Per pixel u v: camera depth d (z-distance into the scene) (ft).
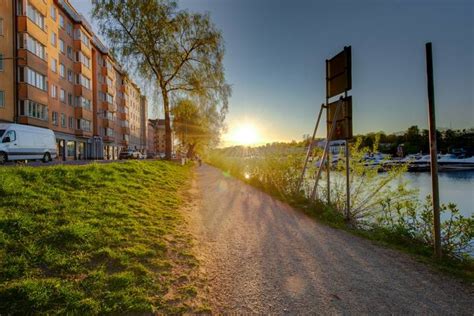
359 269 12.42
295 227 19.54
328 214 22.75
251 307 9.21
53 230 13.04
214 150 139.23
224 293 10.07
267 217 22.30
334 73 26.27
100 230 14.12
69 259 10.94
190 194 32.30
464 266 13.23
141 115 262.67
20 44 79.97
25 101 80.53
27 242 11.74
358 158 26.43
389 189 23.48
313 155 32.40
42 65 87.81
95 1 58.49
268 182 38.83
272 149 38.83
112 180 27.30
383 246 15.96
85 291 9.23
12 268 9.82
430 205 18.08
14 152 52.19
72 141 116.57
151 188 29.60
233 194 34.17
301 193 30.12
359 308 9.23
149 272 10.87
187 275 11.20
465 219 15.30
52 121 99.25
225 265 12.50
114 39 60.64
